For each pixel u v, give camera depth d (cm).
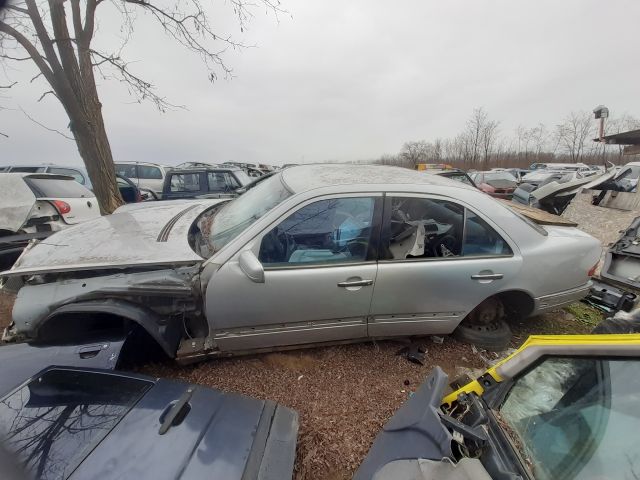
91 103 550
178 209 339
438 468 112
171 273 219
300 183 251
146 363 247
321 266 225
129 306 211
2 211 396
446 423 125
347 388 236
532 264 257
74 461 114
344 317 239
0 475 107
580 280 280
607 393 110
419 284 239
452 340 291
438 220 254
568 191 721
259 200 272
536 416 123
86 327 233
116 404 142
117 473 111
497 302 279
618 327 210
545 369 130
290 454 146
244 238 221
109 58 545
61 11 499
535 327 332
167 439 127
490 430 124
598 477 97
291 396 227
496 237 254
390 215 238
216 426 139
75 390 150
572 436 110
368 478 131
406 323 253
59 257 224
